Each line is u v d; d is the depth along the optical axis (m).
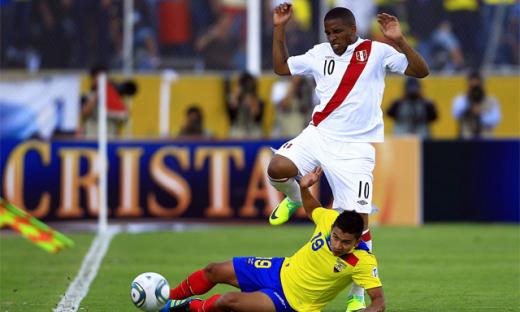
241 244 47.31
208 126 64.94
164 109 64.75
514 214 55.53
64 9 66.94
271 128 63.00
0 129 63.50
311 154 30.05
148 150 54.09
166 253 44.16
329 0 64.31
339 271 25.52
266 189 54.56
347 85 29.64
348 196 29.80
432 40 67.81
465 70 67.94
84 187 53.50
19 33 66.81
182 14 67.50
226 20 68.12
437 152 55.25
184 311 27.08
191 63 67.81
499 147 55.34
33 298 31.95
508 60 68.00
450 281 35.91
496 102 62.88
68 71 66.81
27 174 53.28
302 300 25.78
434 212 55.50
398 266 39.94
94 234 52.41
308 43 65.81
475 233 51.62
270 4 67.50
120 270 38.69
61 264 40.72
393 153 55.28
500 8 67.75
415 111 59.91
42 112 63.66
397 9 67.50
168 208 54.22
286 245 46.88
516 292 33.41
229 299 25.72
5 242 49.94
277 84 63.06
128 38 65.12
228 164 54.44
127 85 59.19
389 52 29.64
